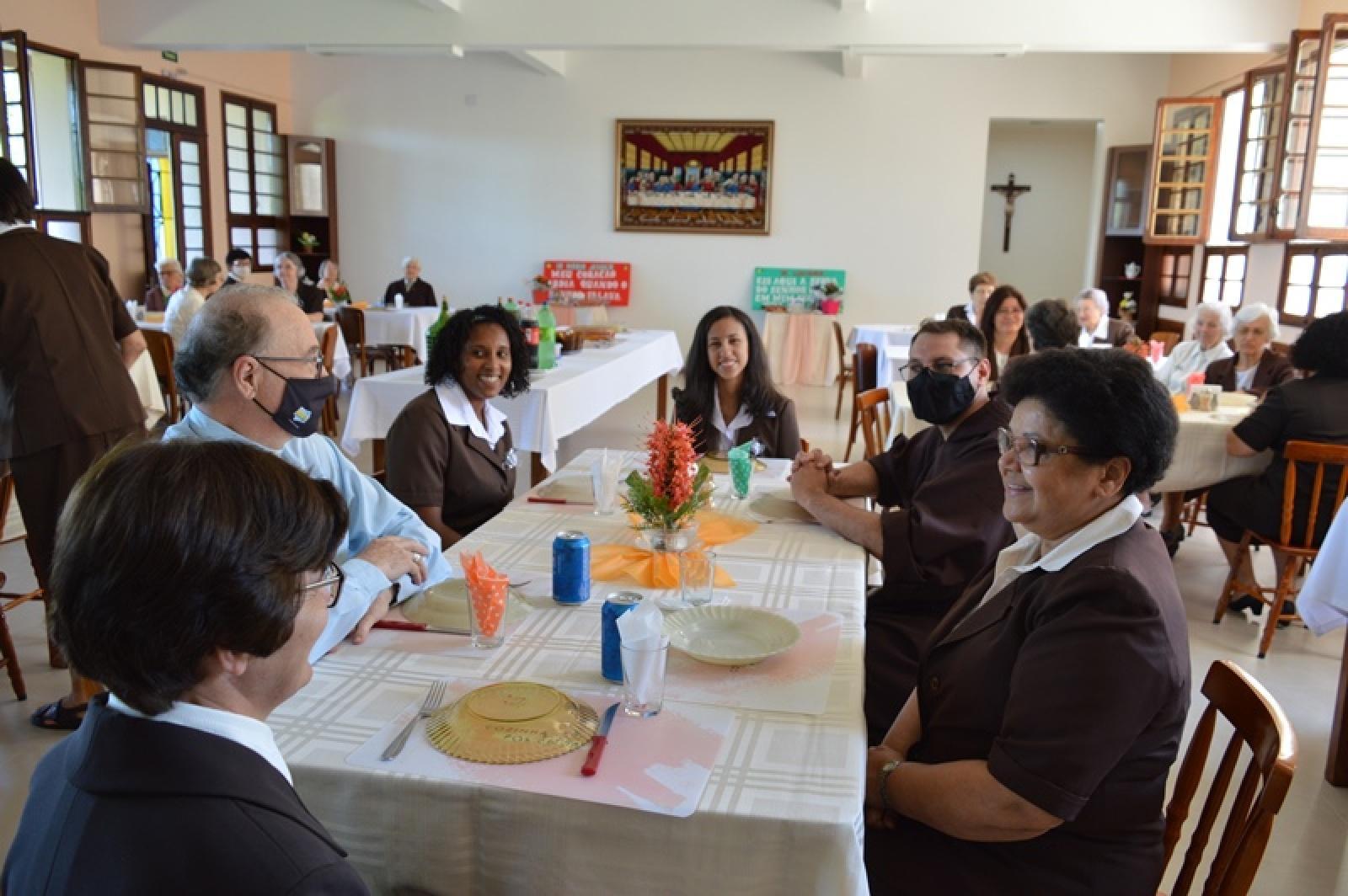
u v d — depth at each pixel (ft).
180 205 28.73
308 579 2.51
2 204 8.35
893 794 4.27
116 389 8.93
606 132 31.76
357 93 32.78
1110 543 4.05
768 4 21.39
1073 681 3.69
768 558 6.39
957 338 6.74
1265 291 22.56
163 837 2.10
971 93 30.14
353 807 3.68
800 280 31.63
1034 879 4.04
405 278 29.43
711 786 3.59
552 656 4.76
